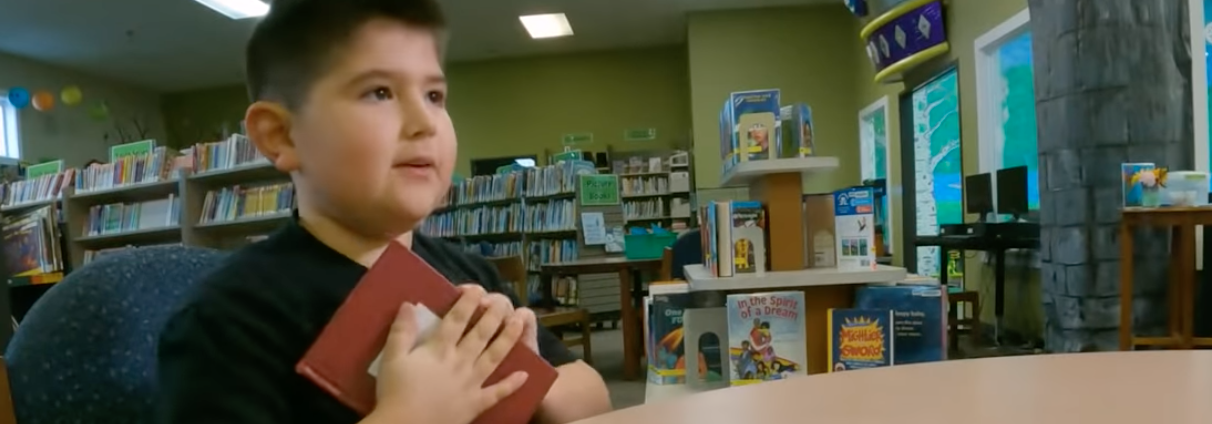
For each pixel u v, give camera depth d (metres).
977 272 5.04
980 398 0.55
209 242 4.89
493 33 8.01
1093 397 0.54
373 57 0.59
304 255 0.63
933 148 5.62
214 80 9.45
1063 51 2.87
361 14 0.60
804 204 2.06
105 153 8.90
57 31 7.09
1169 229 2.76
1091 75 2.79
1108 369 0.63
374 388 0.51
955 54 5.11
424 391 0.49
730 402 0.57
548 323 4.02
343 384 0.50
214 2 6.48
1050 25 2.94
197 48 7.95
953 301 4.14
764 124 2.01
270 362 0.57
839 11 7.48
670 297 2.06
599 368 4.24
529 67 9.16
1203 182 2.66
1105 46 2.76
